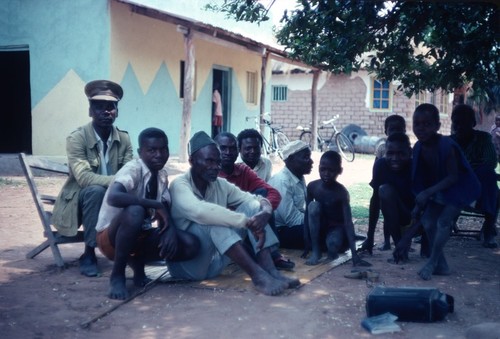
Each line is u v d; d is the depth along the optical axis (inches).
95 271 197.0
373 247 248.4
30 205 351.9
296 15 241.8
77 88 539.2
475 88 274.4
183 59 646.5
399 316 153.8
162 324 150.4
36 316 155.3
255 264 179.8
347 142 773.9
